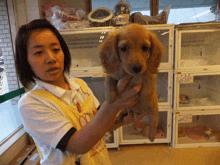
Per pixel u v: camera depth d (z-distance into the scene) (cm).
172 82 192
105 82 64
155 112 76
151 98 65
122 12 185
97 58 214
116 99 61
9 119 187
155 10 227
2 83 188
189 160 183
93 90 222
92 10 210
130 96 58
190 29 177
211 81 218
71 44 210
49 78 73
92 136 59
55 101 71
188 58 214
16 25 190
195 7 227
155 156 193
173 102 197
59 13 184
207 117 234
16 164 155
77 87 88
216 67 180
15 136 183
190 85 226
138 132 229
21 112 65
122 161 187
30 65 73
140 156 195
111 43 56
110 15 186
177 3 226
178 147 206
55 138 59
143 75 60
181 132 232
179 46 180
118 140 205
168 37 186
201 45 210
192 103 210
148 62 59
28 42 68
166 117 213
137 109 74
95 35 192
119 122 91
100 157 81
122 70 58
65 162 66
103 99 223
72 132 61
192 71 184
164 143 218
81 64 209
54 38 73
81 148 58
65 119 64
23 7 189
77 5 226
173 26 177
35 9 191
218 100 211
